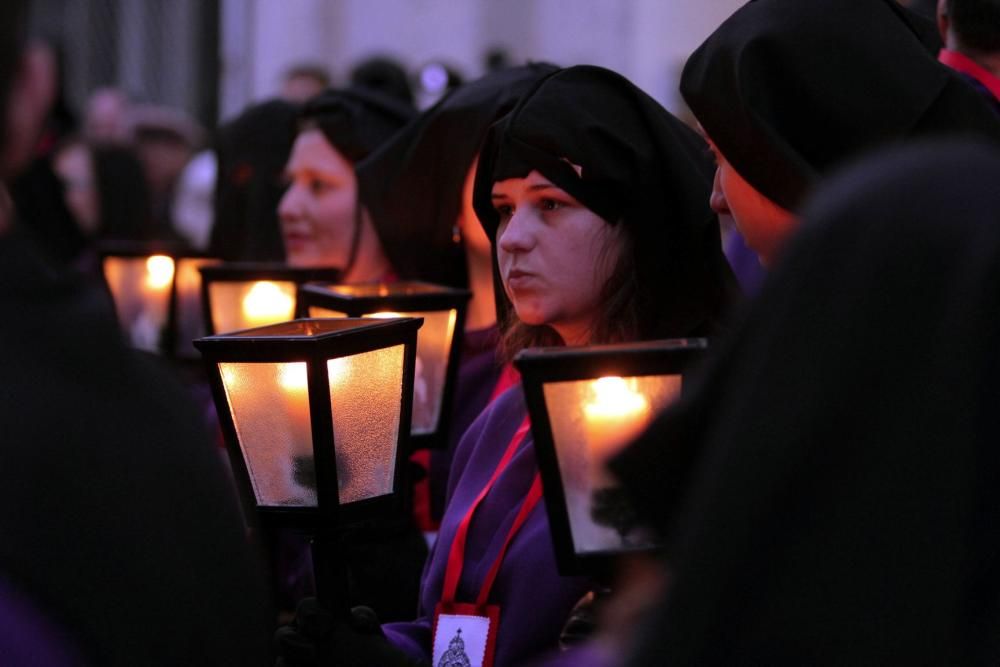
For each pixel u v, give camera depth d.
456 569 4.99
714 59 4.34
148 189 14.15
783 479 2.27
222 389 4.15
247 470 4.18
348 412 4.17
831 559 2.25
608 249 5.02
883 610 2.24
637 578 3.47
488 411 5.57
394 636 5.01
